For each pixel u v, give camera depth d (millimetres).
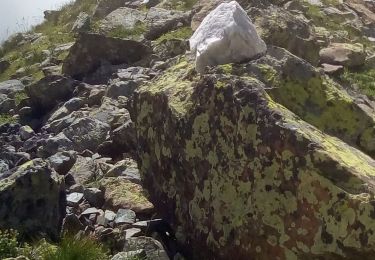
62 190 1552
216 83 1357
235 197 1263
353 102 1465
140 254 1282
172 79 1605
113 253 1377
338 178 1133
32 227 1423
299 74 1462
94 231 1481
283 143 1190
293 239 1149
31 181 1449
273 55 1569
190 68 1601
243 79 1340
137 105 1615
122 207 1586
